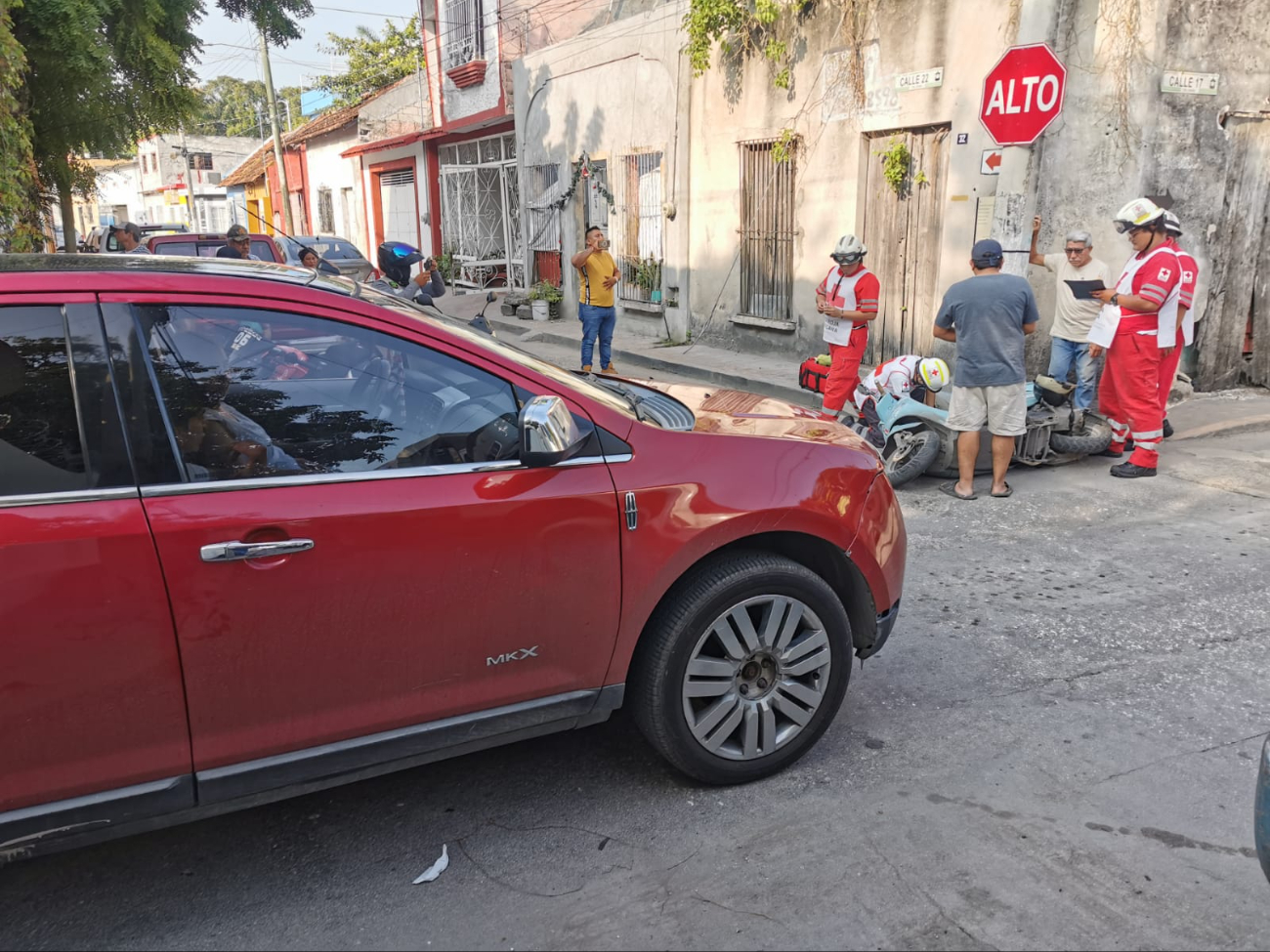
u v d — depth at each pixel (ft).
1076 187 26.81
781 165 35.53
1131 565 16.96
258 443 8.26
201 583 7.78
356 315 8.82
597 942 8.25
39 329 7.73
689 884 8.97
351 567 8.28
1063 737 11.42
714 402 12.10
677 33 39.32
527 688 9.37
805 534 10.52
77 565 7.41
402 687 8.78
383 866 9.37
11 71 30.37
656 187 43.11
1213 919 8.34
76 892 9.07
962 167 28.12
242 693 8.13
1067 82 26.07
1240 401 29.25
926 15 28.55
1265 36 27.53
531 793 10.58
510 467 9.02
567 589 9.23
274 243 39.50
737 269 38.42
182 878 9.27
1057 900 8.61
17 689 7.32
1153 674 12.98
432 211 76.79
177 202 157.17
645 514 9.47
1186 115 27.14
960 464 21.11
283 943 8.35
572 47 47.67
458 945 8.27
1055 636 14.24
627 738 11.73
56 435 7.63
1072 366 26.32
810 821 9.89
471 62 59.47
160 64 40.86
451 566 8.68
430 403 8.97
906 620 14.90
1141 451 22.11
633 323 46.06
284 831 9.98
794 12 33.24
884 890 8.80
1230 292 29.53
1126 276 21.75
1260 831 7.11
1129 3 25.59
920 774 10.71
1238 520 19.12
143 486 7.77
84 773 7.71
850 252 22.58
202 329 8.26
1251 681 12.73
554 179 52.34
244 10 50.47
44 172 42.04
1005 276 20.18
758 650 10.27
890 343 32.22
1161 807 9.98
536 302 52.29
